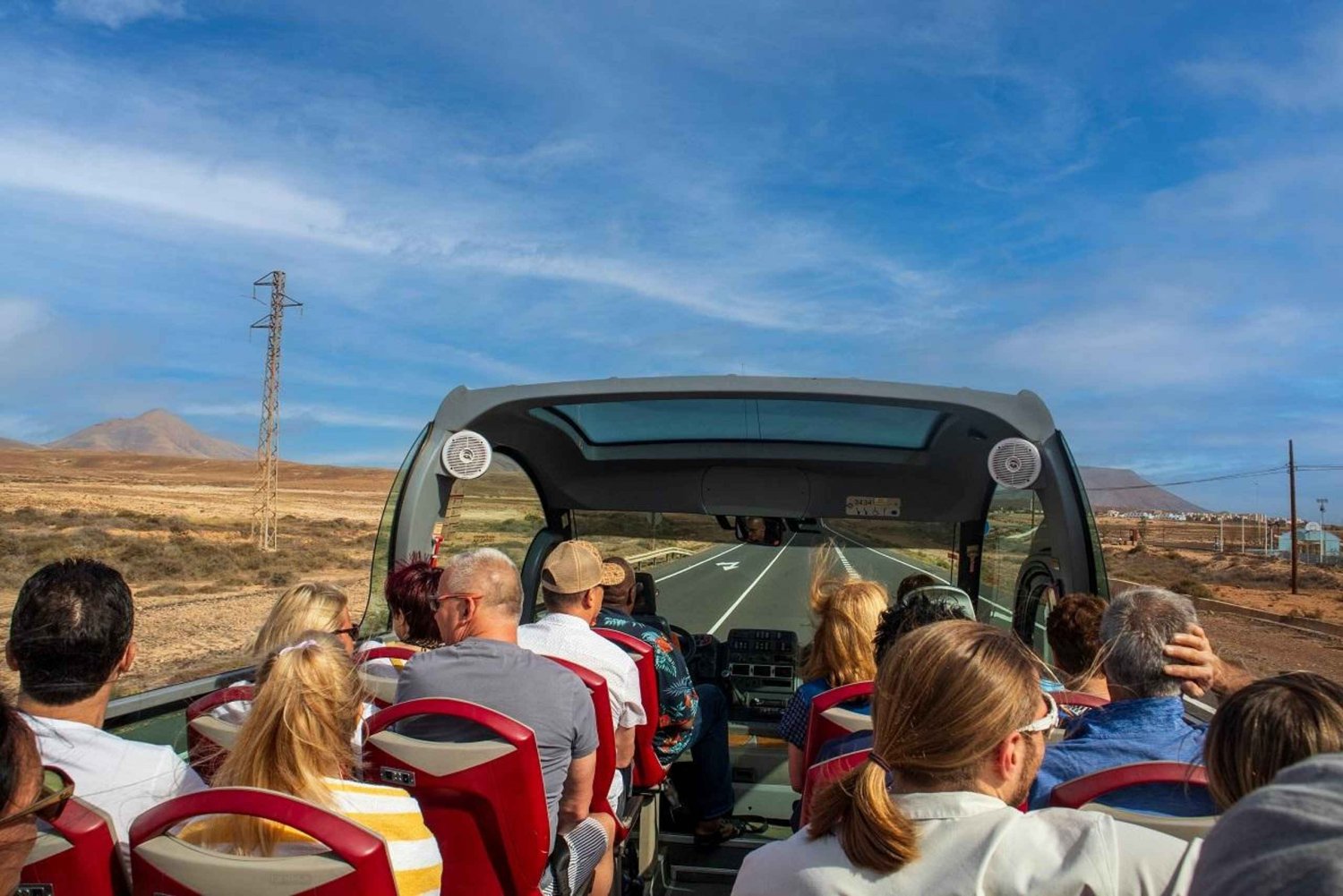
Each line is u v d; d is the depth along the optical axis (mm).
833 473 5770
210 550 39219
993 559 5480
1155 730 2438
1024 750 1828
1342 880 966
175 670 15336
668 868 4461
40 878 2025
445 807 2562
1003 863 1607
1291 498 46594
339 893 1974
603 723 3256
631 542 6168
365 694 2512
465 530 4766
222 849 2174
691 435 5664
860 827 1675
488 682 2914
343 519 74750
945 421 4754
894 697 1786
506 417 4801
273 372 59812
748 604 5801
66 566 2598
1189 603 2533
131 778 2484
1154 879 1600
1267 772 1686
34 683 2504
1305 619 30719
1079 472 3979
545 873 2852
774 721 5316
